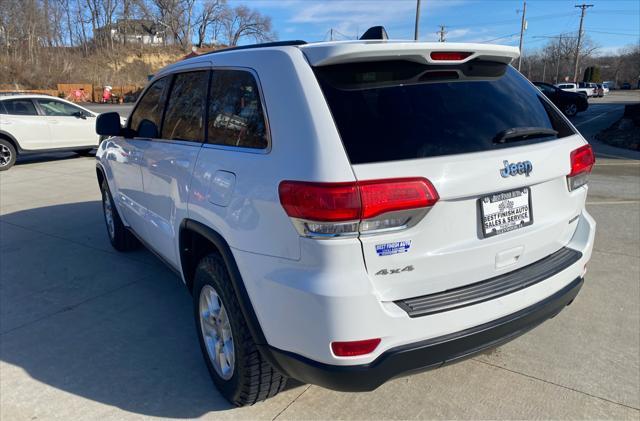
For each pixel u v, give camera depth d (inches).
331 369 80.7
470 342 86.7
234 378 101.5
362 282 78.2
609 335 133.3
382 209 77.3
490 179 86.2
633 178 336.8
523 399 108.3
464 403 107.3
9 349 132.4
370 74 86.7
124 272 185.0
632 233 214.5
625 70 4106.8
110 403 109.9
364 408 106.5
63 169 423.8
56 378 119.1
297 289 80.6
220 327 106.7
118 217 194.7
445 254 84.6
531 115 101.2
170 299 162.1
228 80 107.0
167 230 132.6
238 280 93.0
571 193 105.7
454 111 90.6
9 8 2333.9
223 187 98.3
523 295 92.7
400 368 82.7
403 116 85.6
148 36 3339.1
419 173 80.0
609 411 103.9
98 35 2977.4
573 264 103.4
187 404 109.2
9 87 2057.1
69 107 472.7
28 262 196.5
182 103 128.4
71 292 168.2
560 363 121.3
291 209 80.3
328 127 80.8
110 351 130.9
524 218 95.4
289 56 90.8
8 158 426.0
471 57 93.6
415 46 85.1
